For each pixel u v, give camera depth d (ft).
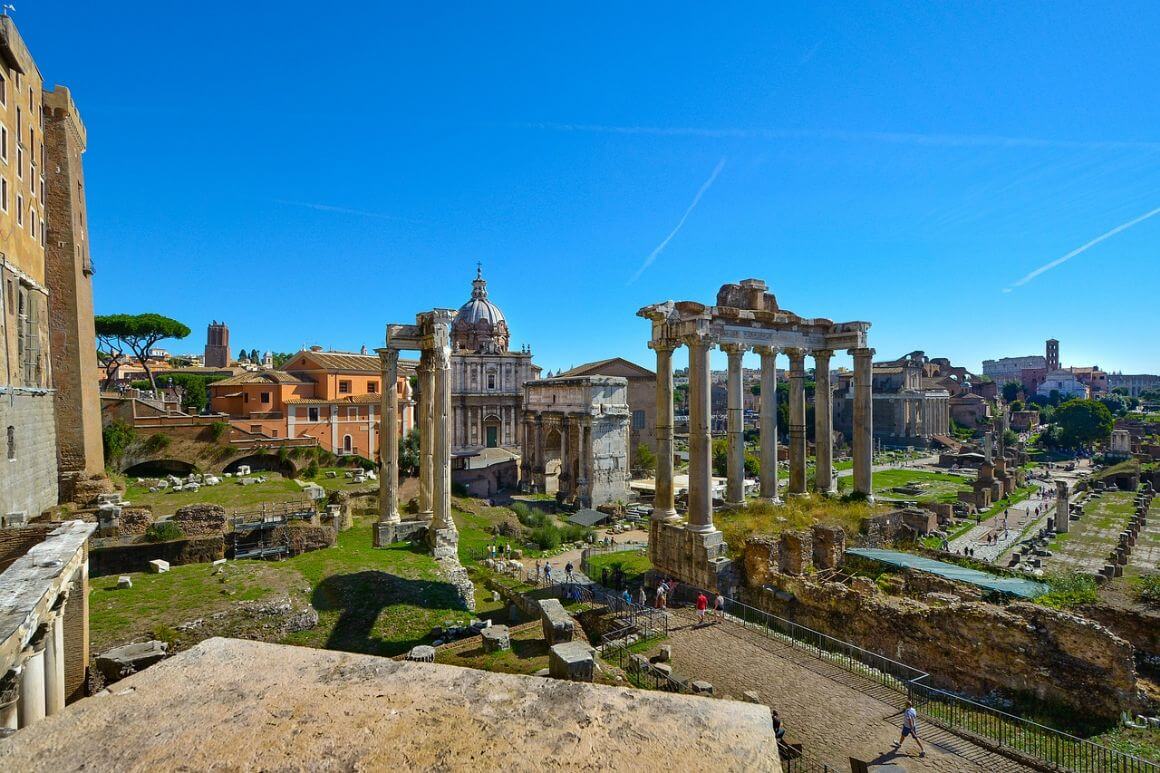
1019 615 70.33
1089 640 63.93
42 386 113.60
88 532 63.46
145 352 277.03
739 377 120.47
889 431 508.94
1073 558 165.78
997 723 61.87
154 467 191.21
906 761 55.67
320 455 216.13
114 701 14.66
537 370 347.97
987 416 588.50
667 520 108.58
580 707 14.58
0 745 12.74
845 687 68.90
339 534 129.18
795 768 54.60
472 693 15.15
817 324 126.62
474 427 306.14
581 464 234.58
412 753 12.58
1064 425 477.77
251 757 12.36
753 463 278.05
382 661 16.87
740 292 119.75
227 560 101.86
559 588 105.91
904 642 76.38
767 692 67.72
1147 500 246.47
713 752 13.00
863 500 124.98
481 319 344.08
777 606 91.66
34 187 117.08
